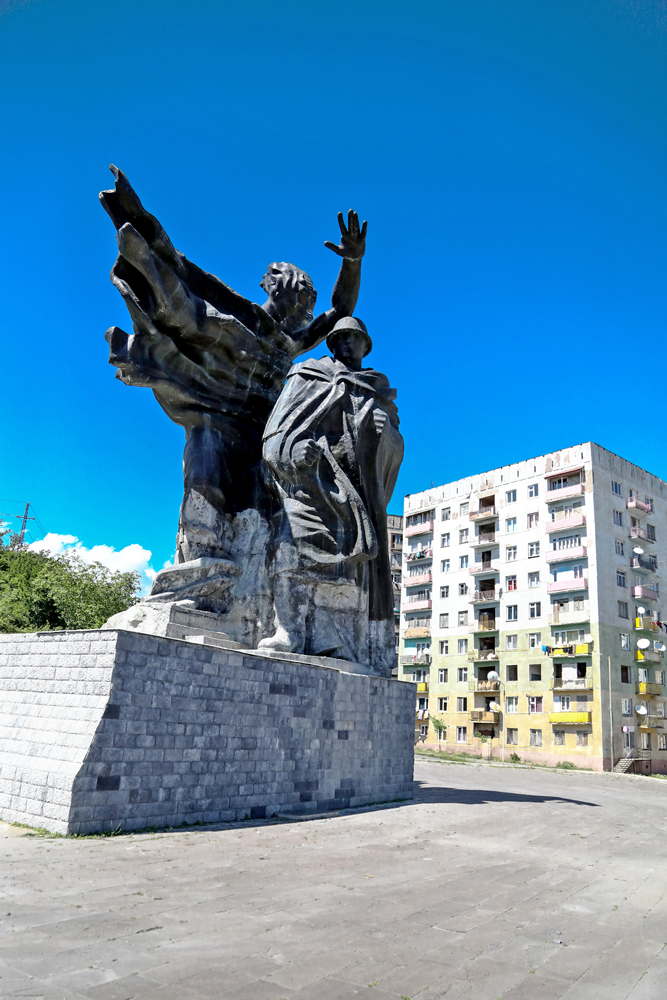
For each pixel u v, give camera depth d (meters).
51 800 8.53
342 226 16.42
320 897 6.40
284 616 13.38
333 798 12.48
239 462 14.83
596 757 49.88
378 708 14.06
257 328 15.55
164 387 13.86
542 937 5.69
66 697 9.38
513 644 57.22
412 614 67.06
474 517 62.16
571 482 56.56
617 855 10.05
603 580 52.91
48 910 5.43
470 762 43.91
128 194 12.45
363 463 15.02
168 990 4.10
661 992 4.63
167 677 9.67
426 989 4.42
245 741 10.76
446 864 8.39
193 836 8.84
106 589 36.47
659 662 54.38
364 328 16.44
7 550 42.91
